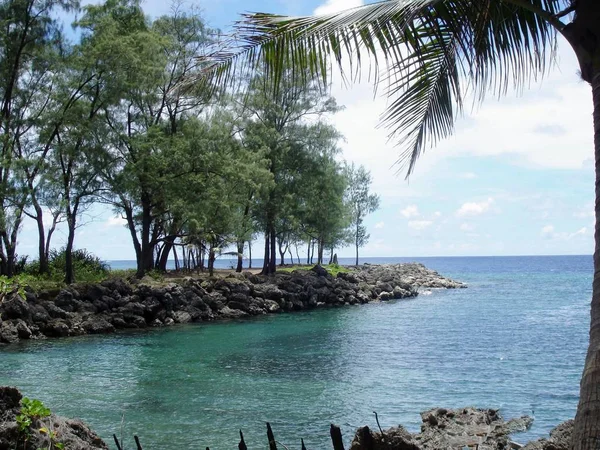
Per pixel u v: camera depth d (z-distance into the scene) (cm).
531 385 1686
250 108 4628
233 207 4347
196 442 1151
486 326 3234
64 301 3067
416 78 583
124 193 3647
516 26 536
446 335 2870
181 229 4091
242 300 3944
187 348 2462
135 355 2275
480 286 7469
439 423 1170
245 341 2684
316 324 3388
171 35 3978
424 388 1653
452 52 561
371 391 1616
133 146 3662
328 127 5000
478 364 2045
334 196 5450
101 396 1558
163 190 3709
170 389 1645
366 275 5847
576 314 3878
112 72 3522
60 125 3534
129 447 1116
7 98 3450
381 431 825
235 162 4006
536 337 2767
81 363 2089
